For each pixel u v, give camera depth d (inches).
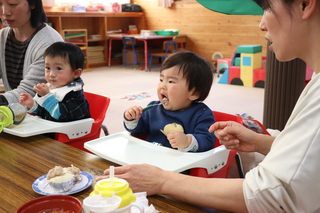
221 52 272.1
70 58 63.7
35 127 53.1
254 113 144.5
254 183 28.1
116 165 40.8
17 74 76.1
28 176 37.0
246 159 65.6
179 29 293.7
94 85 206.1
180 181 32.5
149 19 314.0
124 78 232.1
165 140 53.0
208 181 31.8
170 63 51.3
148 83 213.3
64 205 27.6
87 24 293.4
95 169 39.2
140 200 30.5
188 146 46.0
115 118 137.2
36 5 72.7
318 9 25.8
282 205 26.9
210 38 276.2
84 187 34.0
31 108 61.4
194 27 283.9
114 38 286.4
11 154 43.7
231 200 29.8
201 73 51.1
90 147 44.8
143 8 315.9
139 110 50.9
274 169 26.8
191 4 281.1
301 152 25.7
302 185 25.6
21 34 74.6
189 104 53.7
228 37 265.6
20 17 70.4
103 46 297.6
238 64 212.4
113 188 24.4
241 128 42.3
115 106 156.4
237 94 182.7
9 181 35.8
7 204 31.0
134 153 43.3
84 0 298.5
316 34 26.5
